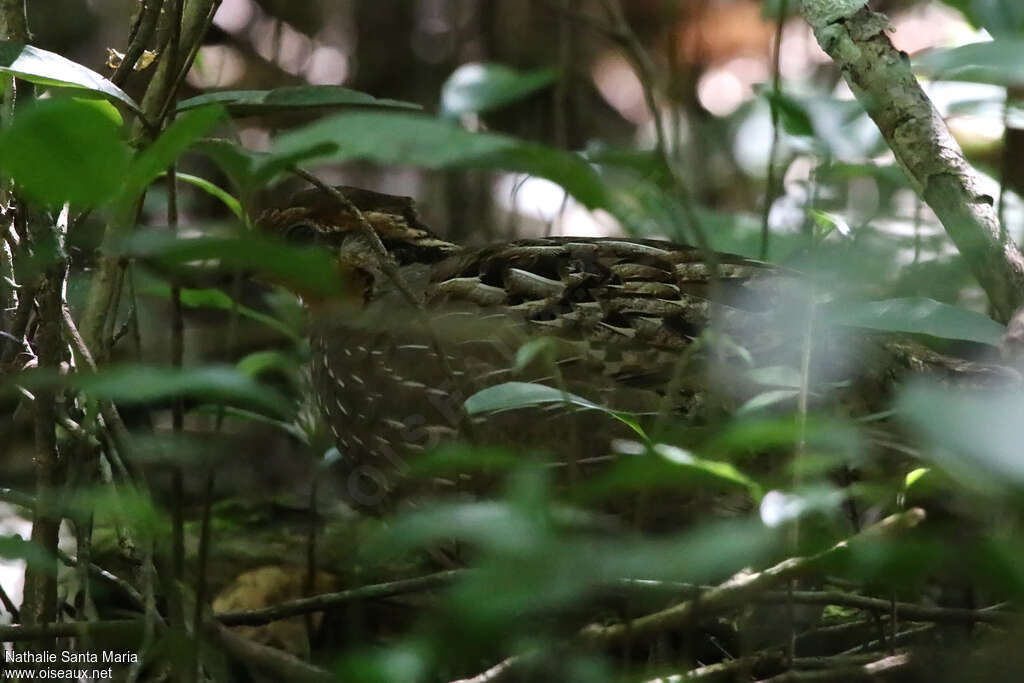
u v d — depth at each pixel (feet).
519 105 34.73
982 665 10.87
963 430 6.72
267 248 8.21
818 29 17.39
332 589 21.75
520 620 11.30
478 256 21.12
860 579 10.35
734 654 17.11
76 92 12.71
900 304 12.94
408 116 10.26
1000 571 8.27
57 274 13.34
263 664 13.48
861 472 15.26
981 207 15.89
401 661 9.06
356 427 21.03
